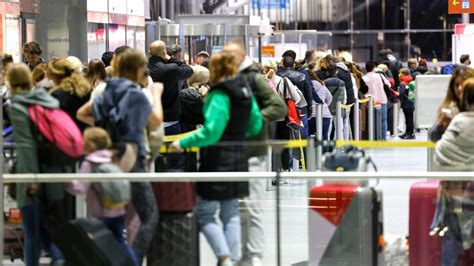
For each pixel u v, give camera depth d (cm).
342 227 1593
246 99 1639
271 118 1812
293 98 2978
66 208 1541
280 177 1583
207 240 1562
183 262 1558
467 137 1656
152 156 1580
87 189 1537
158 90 1645
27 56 2339
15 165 1547
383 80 4722
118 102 1560
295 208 1584
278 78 2978
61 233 1542
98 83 2028
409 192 1580
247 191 1576
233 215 1572
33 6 3400
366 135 4331
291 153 1688
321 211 1584
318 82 3512
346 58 4772
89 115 1633
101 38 3766
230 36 4969
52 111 1559
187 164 1595
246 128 1652
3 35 2983
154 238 1549
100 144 1533
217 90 1623
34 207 1547
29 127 1556
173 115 2311
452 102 1716
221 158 1588
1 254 1538
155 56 2297
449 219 1577
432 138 1733
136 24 4256
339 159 1647
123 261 1538
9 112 1617
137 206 1542
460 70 1712
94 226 1537
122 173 1537
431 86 2280
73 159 1535
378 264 1597
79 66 1806
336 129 3684
